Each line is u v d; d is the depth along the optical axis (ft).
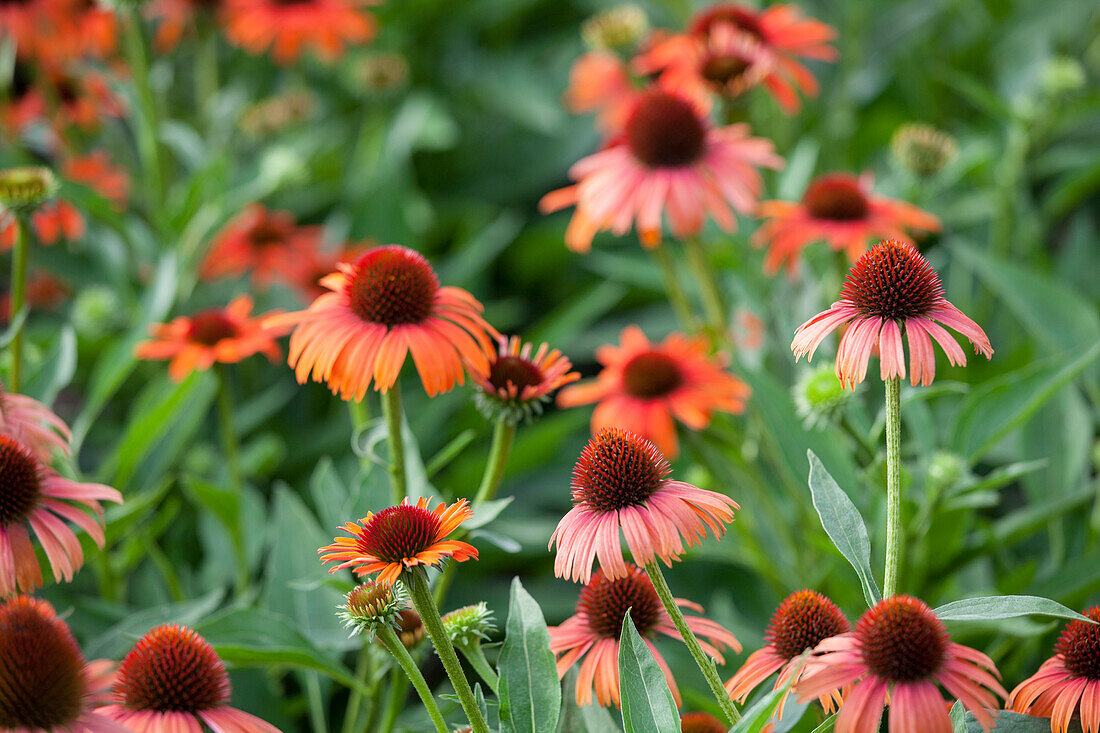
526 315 7.55
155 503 4.42
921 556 4.42
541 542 5.37
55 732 3.57
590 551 3.68
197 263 5.86
